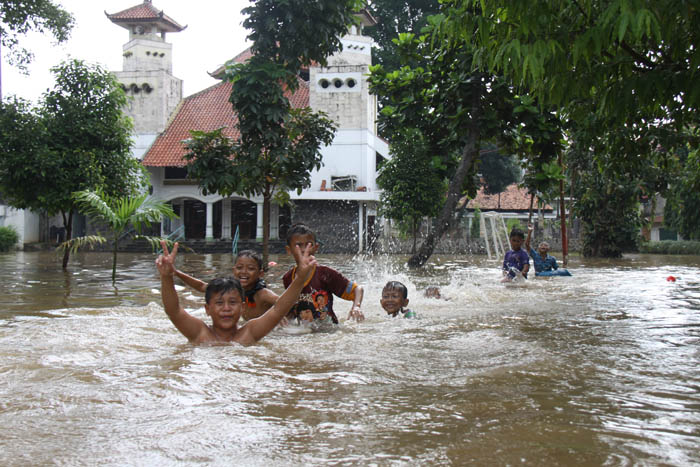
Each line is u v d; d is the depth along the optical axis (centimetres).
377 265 1509
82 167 1468
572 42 441
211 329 386
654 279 994
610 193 2102
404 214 2148
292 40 1166
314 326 463
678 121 589
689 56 457
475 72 1208
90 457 182
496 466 173
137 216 1040
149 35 3231
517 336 409
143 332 419
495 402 241
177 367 303
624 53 482
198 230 3269
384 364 314
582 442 193
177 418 220
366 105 2897
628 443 192
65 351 345
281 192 1284
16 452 186
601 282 917
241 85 1170
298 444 192
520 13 414
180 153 3030
